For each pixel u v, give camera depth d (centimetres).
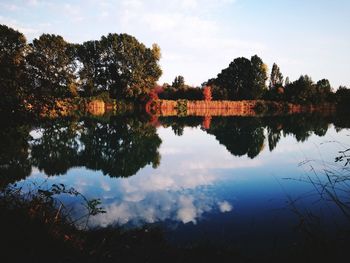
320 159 1220
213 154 1473
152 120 3550
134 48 5631
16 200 488
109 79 5819
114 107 5347
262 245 512
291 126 2798
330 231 507
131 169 1145
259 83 7025
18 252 357
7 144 488
